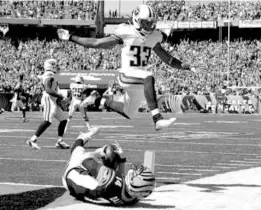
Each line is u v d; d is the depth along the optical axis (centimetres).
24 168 975
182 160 1137
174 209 611
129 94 763
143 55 766
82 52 5150
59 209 600
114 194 609
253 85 4575
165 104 4312
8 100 4288
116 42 759
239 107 4256
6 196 680
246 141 1653
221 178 863
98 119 3069
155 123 734
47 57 5119
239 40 5166
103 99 776
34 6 5566
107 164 635
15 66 4975
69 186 646
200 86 4591
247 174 912
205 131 2117
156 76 4691
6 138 1684
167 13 5475
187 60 4994
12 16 5456
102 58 5088
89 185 616
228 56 4631
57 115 1336
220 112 4284
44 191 718
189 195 702
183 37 5366
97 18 5553
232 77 4678
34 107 4438
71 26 5638
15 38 5438
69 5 5625
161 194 706
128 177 614
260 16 5141
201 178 865
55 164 1038
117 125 2469
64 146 1366
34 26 5484
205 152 1309
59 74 4775
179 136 1830
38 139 1653
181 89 4562
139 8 749
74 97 1761
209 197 690
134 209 605
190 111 4316
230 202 659
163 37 781
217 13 5344
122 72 763
